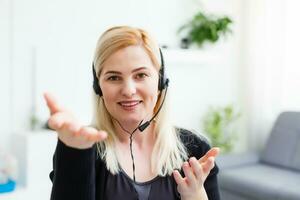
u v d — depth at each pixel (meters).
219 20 2.98
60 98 2.46
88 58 2.55
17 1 2.27
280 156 2.81
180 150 0.88
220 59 3.21
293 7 3.03
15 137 2.27
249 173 2.56
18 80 2.31
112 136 0.81
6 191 2.07
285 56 3.10
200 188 0.73
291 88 3.09
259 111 3.29
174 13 2.99
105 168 0.78
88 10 2.54
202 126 3.24
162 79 0.82
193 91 3.17
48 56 2.40
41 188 2.18
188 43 3.06
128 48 0.71
